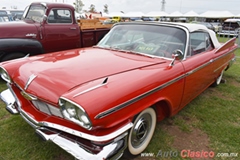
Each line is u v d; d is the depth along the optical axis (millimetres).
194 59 2848
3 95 2535
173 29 2863
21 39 4496
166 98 2266
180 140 2598
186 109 3453
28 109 2154
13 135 2543
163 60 2535
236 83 5016
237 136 2725
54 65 2223
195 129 2855
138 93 1832
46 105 1895
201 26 3301
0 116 2992
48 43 5066
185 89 2654
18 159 2146
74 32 5586
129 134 2008
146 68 2215
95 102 1525
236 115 3312
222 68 4258
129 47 2918
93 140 1630
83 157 1638
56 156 2209
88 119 1493
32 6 5383
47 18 4992
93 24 6207
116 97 1646
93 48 3162
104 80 1785
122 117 1727
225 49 4055
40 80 1928
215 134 2754
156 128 2826
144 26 3090
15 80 2230
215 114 3311
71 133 1709
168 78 2221
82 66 2166
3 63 2580
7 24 4430
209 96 4090
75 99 1528
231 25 20641
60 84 1791
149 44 2816
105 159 1638
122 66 2209
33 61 2475
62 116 1798
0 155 2191
